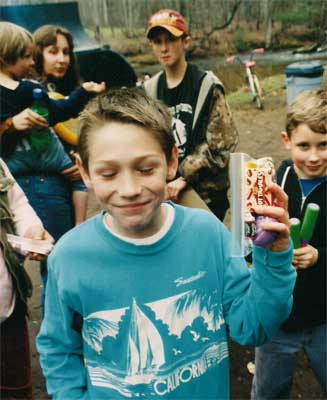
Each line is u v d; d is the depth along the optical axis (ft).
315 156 5.61
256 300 3.71
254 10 53.06
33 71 8.80
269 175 3.72
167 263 4.00
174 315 4.03
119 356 4.08
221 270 4.14
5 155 8.04
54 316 4.32
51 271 4.20
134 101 3.74
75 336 4.32
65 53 9.62
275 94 30.91
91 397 4.22
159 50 8.02
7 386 6.43
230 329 4.11
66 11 17.25
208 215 4.22
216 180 8.30
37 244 6.05
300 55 42.93
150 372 4.04
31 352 9.29
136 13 56.80
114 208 3.65
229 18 53.83
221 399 4.29
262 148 21.33
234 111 28.25
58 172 8.38
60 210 8.43
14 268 5.97
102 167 3.59
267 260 3.59
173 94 8.18
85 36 17.26
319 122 5.51
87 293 4.03
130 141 3.51
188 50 53.67
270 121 25.50
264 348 6.15
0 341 6.27
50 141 8.10
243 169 3.67
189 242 4.05
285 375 6.23
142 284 3.99
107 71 13.78
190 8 53.98
